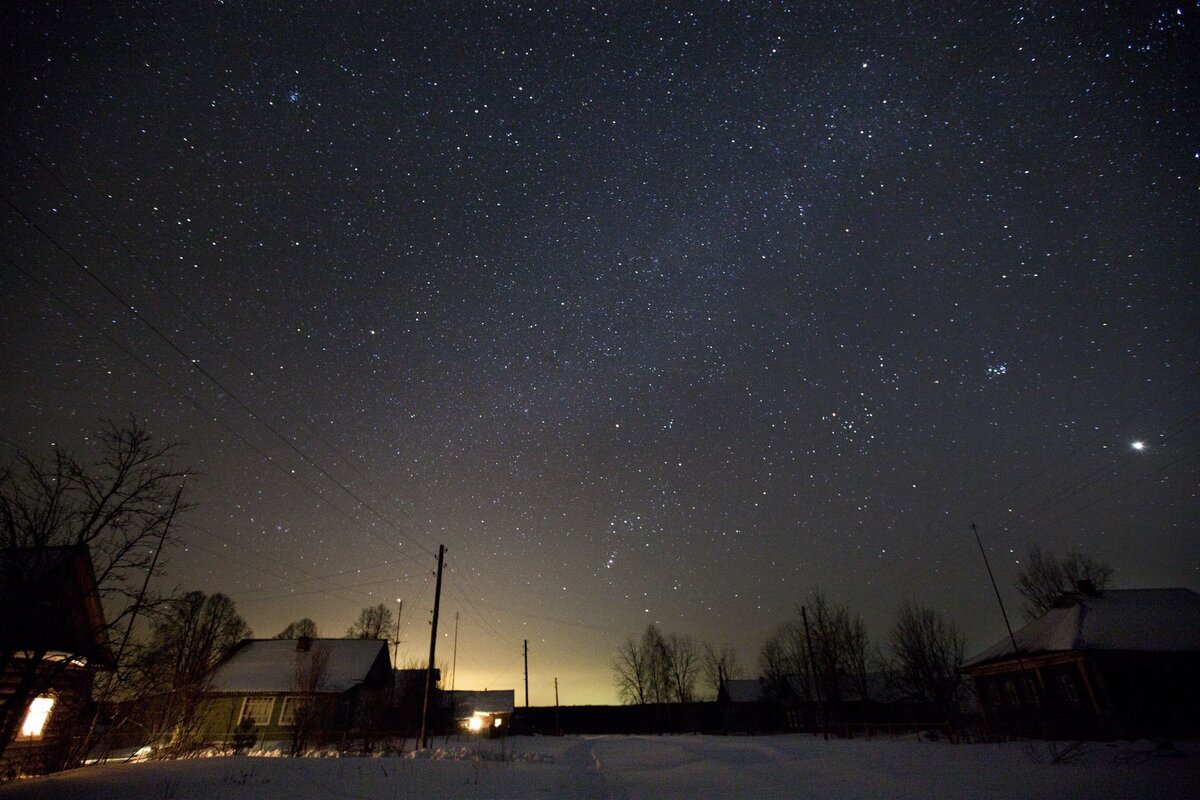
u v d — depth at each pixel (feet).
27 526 37.11
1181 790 32.96
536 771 55.31
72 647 40.32
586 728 193.77
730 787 44.45
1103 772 40.93
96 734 50.44
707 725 187.93
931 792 37.65
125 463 40.93
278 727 103.14
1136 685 70.33
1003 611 95.81
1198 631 73.41
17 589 36.60
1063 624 82.94
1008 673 91.50
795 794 39.73
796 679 177.99
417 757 68.23
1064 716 75.92
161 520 42.29
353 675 115.14
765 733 164.25
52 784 36.94
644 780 50.37
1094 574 130.62
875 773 48.60
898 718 155.84
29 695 39.11
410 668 148.87
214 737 93.45
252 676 111.14
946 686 141.28
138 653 45.11
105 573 40.81
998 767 47.96
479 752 77.41
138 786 37.32
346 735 94.73
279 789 38.47
